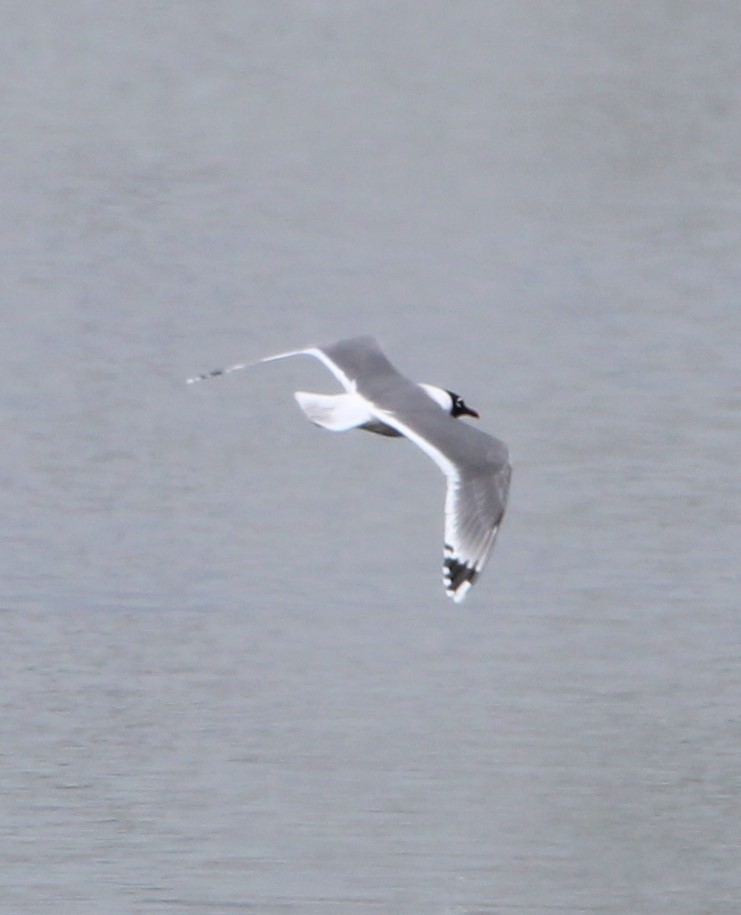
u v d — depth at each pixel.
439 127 39.75
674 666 14.78
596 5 49.69
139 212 32.00
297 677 14.45
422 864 11.81
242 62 44.34
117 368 23.14
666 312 26.33
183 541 17.28
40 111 39.34
